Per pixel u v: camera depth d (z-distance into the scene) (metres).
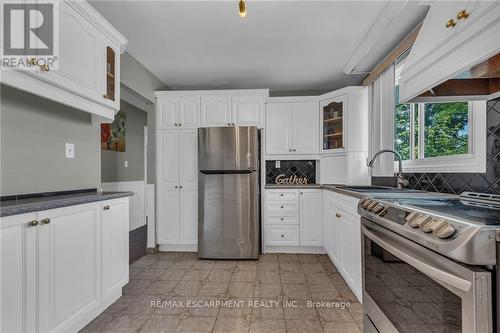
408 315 1.04
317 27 2.27
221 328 1.71
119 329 1.70
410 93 1.39
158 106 3.43
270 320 1.80
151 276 2.59
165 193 3.42
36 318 1.29
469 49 0.99
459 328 0.76
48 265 1.36
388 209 1.19
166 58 2.88
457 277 0.74
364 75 3.37
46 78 1.44
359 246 1.93
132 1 1.91
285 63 3.02
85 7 1.68
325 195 3.12
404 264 1.06
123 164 4.71
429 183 2.08
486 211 0.98
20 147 1.59
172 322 1.78
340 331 1.68
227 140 3.14
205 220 3.15
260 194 3.38
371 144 3.00
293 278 2.53
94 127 2.21
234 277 2.56
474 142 1.63
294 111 3.56
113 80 2.06
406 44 2.23
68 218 1.49
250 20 2.16
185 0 1.91
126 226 2.07
